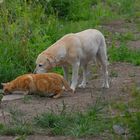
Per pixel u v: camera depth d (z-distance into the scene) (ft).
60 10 71.15
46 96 41.63
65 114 35.12
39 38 53.98
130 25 70.59
